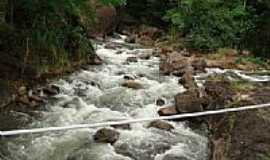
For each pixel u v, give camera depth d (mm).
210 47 13273
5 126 6293
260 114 5848
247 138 5250
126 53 12375
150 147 5887
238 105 6379
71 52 9719
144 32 16578
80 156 5527
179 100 7078
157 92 8367
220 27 13945
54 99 7695
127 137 6137
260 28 13594
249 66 11367
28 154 5543
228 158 5066
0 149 5594
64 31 9531
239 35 14055
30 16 8641
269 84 7941
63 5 8992
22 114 6836
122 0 11344
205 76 9570
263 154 4840
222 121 6207
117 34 16703
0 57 7691
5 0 8070
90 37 13977
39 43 8531
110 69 10141
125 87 8609
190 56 12445
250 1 15367
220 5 15133
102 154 5578
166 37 15508
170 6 17797
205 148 6020
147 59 11742
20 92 7438
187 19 14562
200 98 7133
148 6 18906
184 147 5984
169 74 9961
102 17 15023
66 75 9133
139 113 7227
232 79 8812
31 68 8148
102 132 6059
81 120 6766
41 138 6008
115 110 7406
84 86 8578
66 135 6137
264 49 12984
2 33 7801
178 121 6945
